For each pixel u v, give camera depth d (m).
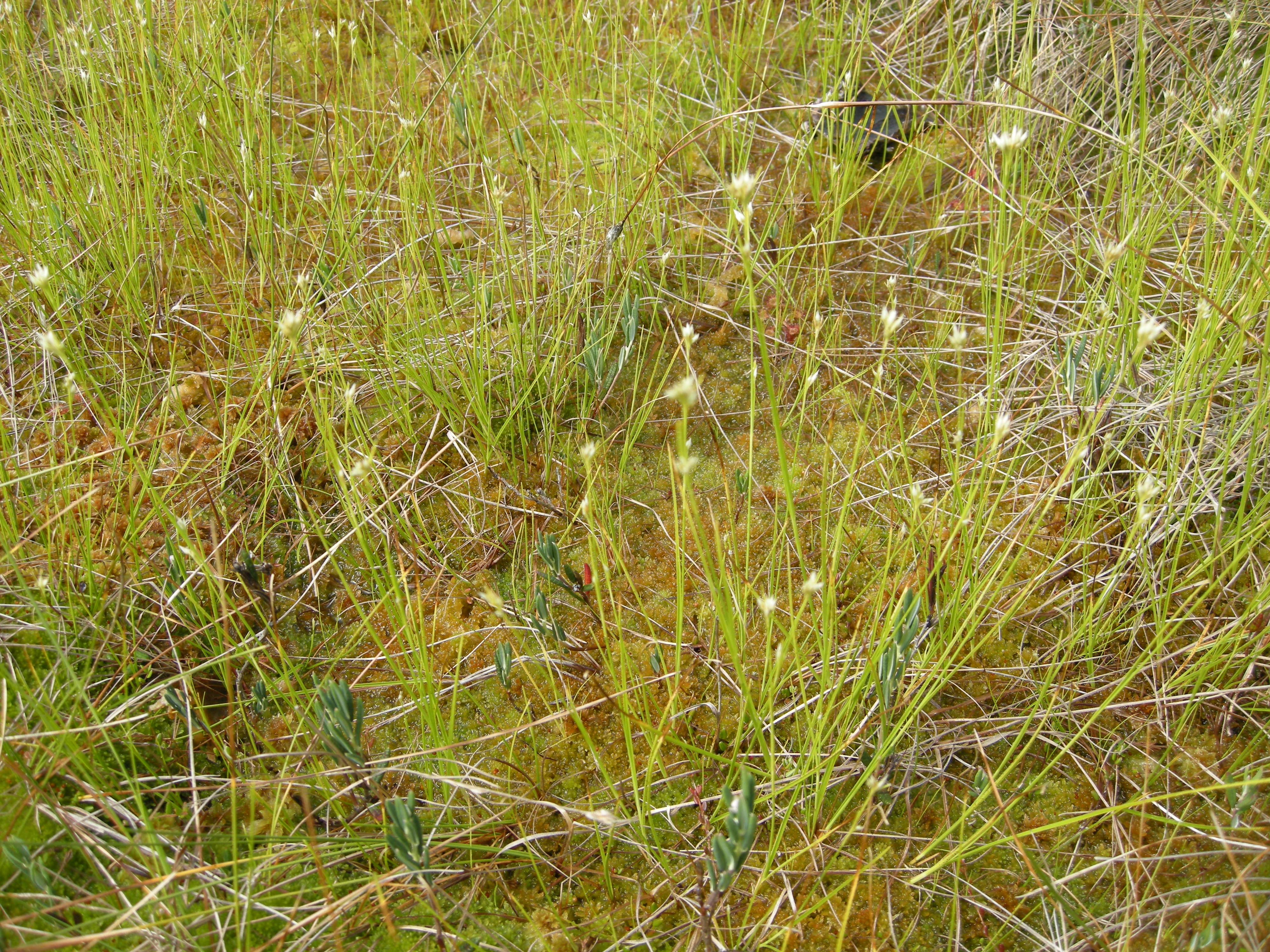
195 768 2.21
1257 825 2.10
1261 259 2.70
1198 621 2.45
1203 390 2.62
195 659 2.39
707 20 3.64
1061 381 2.95
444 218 3.50
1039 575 2.41
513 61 4.01
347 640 2.51
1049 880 1.88
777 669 1.88
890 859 2.11
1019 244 3.14
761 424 3.02
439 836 2.09
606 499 2.55
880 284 3.41
